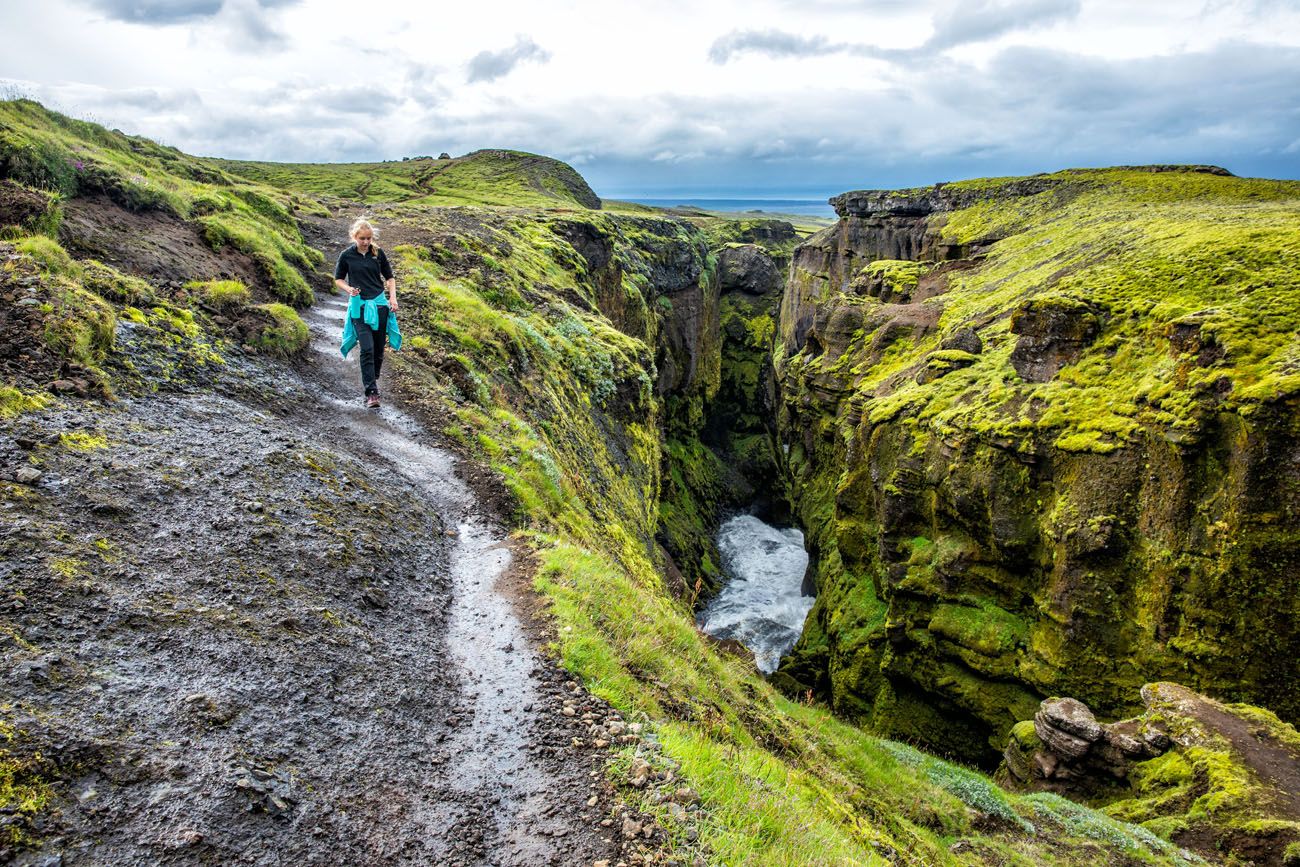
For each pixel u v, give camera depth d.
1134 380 28.31
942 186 94.62
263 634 6.31
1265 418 22.66
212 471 8.38
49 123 20.52
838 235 107.50
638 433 40.19
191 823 4.29
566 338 35.25
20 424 7.26
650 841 5.52
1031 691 29.09
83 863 3.80
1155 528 25.47
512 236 49.12
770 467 97.69
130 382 9.52
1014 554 30.05
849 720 36.97
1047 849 12.88
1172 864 12.96
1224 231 34.00
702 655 12.16
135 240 14.34
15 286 9.20
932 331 48.09
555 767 6.25
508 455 15.30
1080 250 45.69
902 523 35.91
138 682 5.12
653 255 87.06
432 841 5.10
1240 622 23.28
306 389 13.50
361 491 10.12
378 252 13.78
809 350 67.81
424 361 18.12
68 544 6.01
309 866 4.46
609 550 17.11
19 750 4.11
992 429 31.17
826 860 6.32
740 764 7.59
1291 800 14.64
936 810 13.37
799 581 63.97
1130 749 17.72
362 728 5.95
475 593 9.50
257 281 16.97
